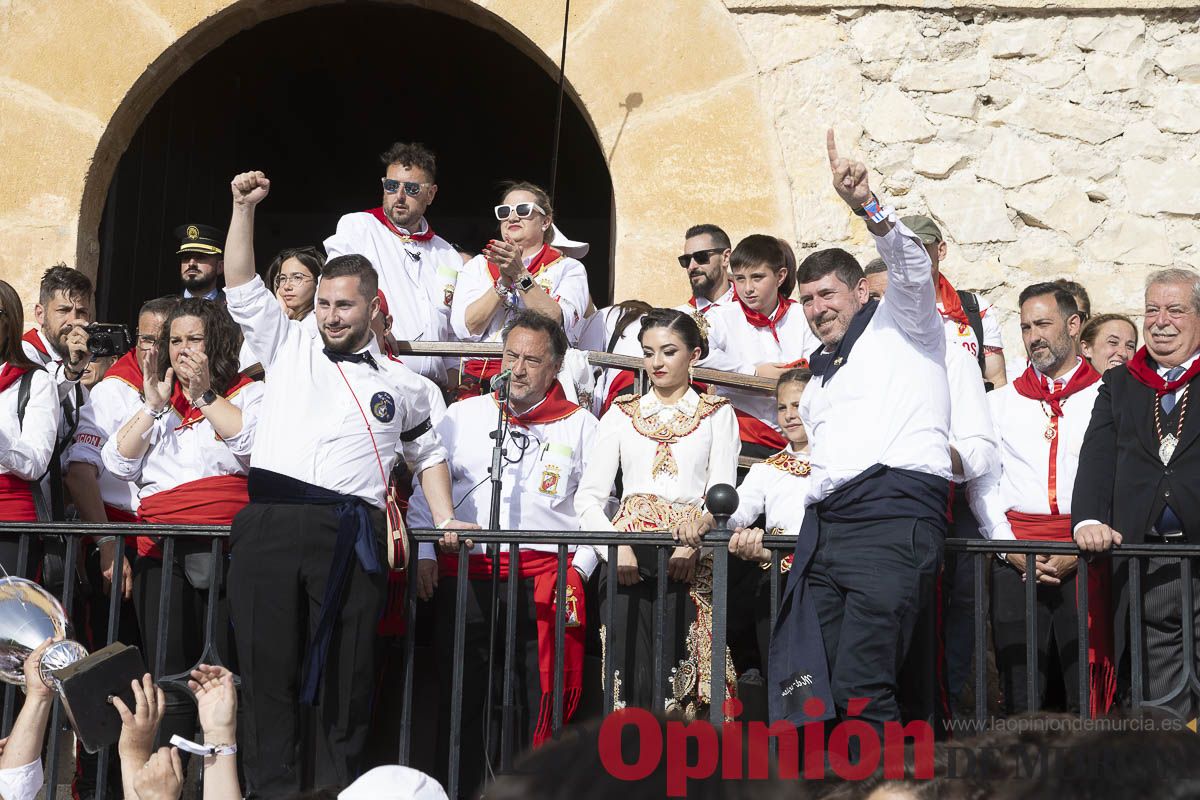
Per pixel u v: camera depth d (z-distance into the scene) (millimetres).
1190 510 3916
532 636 4398
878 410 3809
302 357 4098
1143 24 6262
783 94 6273
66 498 5051
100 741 3301
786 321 5473
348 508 3916
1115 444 4094
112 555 4633
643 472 4492
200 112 8469
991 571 4398
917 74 6266
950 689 4184
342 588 3867
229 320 4453
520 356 4578
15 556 4152
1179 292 4078
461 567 3994
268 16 6508
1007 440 4621
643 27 6324
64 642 3504
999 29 6293
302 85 10328
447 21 9727
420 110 10664
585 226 10805
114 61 6328
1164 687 3938
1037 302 4648
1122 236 6133
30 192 6230
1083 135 6207
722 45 6297
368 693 3900
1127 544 3854
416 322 5508
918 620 3893
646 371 4949
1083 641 3859
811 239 6172
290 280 5094
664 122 6258
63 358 5168
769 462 4605
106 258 6805
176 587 4289
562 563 3992
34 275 6172
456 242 10805
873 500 3750
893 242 3691
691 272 5609
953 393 4273
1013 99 6242
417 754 4691
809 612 3783
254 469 3967
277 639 3863
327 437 3969
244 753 3916
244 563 3891
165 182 7742
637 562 4402
